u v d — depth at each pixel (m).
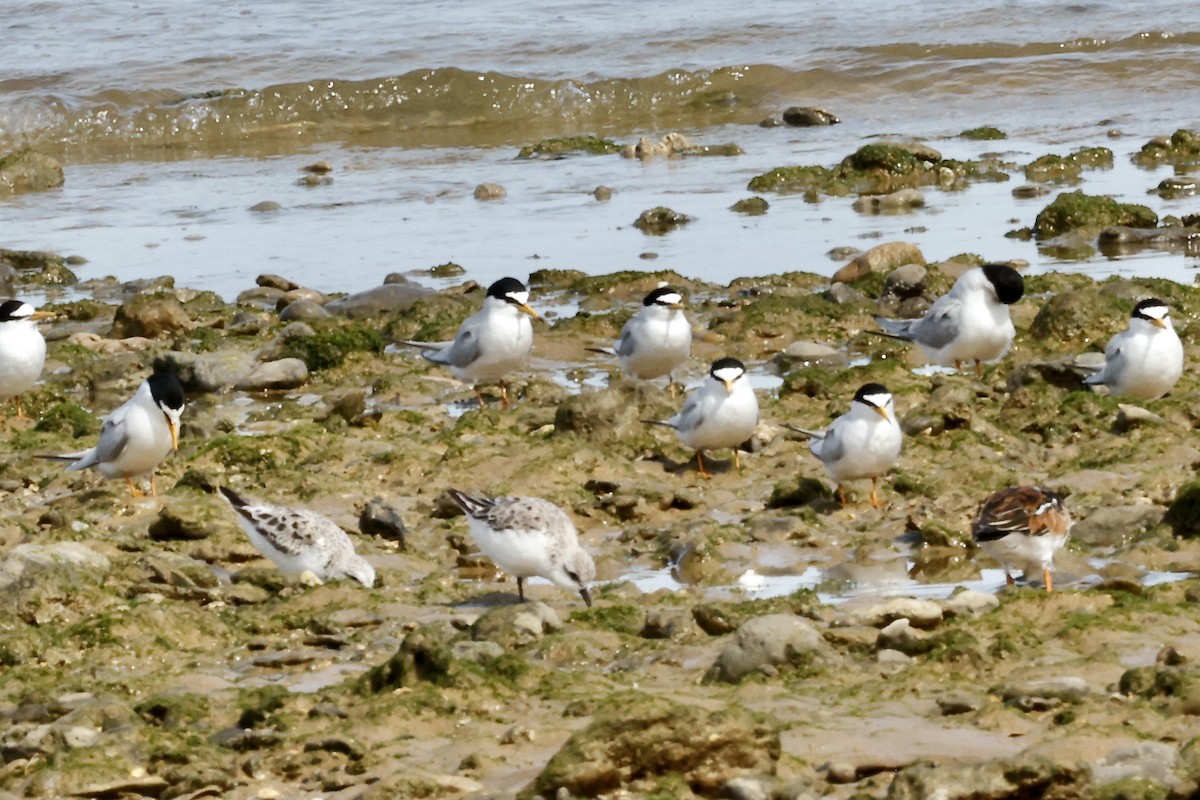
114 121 40.66
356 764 8.93
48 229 31.19
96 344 22.92
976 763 8.04
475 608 12.39
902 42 44.03
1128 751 8.23
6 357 18.97
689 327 19.09
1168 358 17.20
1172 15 45.12
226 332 23.44
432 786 8.45
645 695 8.73
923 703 9.50
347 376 21.03
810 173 32.28
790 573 13.24
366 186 34.25
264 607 12.30
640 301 24.30
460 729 9.48
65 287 26.75
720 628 11.45
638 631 11.63
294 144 39.91
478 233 29.33
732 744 8.39
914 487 15.17
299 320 23.42
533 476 15.80
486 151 38.03
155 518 14.45
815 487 15.20
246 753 9.16
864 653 10.71
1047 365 18.56
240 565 13.55
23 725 9.51
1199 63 41.81
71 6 48.12
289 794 8.72
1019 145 35.34
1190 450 15.66
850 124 39.03
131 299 23.66
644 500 15.07
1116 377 17.41
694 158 35.84
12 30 46.22
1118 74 41.56
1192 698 9.02
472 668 10.02
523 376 20.56
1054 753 8.44
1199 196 29.58
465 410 19.38
